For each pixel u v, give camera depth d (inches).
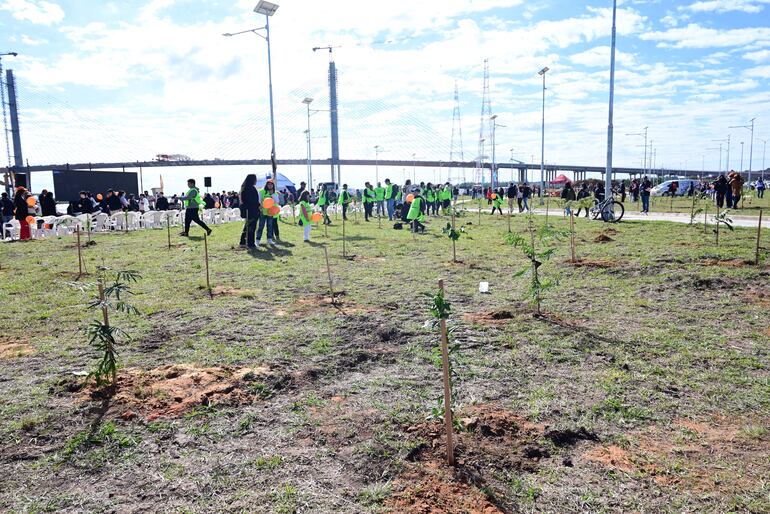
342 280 394.6
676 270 390.0
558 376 201.8
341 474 135.5
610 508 122.1
